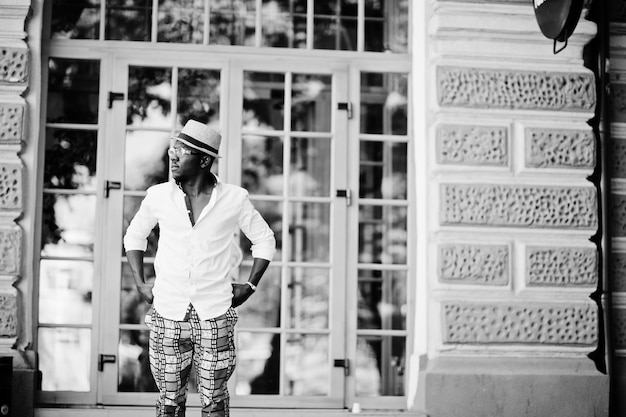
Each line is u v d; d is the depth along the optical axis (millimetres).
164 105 6703
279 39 6855
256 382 6629
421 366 6496
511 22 6570
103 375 6496
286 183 6730
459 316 6414
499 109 6570
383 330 6742
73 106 6633
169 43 6723
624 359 6609
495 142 6535
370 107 6867
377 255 6793
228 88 6738
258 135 6746
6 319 6145
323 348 6695
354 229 6758
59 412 6133
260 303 6676
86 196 6594
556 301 6535
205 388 4695
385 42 6934
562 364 6512
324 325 6703
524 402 6395
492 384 6371
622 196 6684
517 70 6602
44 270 6512
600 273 6617
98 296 6531
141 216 4840
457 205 6465
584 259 6555
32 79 6328
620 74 6738
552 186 6578
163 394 4715
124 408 6379
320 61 6820
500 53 6602
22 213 6234
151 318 4730
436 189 6492
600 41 6680
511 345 6461
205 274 4699
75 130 6621
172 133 6691
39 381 6438
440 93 6520
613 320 6574
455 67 6551
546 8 5840
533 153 6551
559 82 6621
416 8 6812
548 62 6656
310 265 6707
